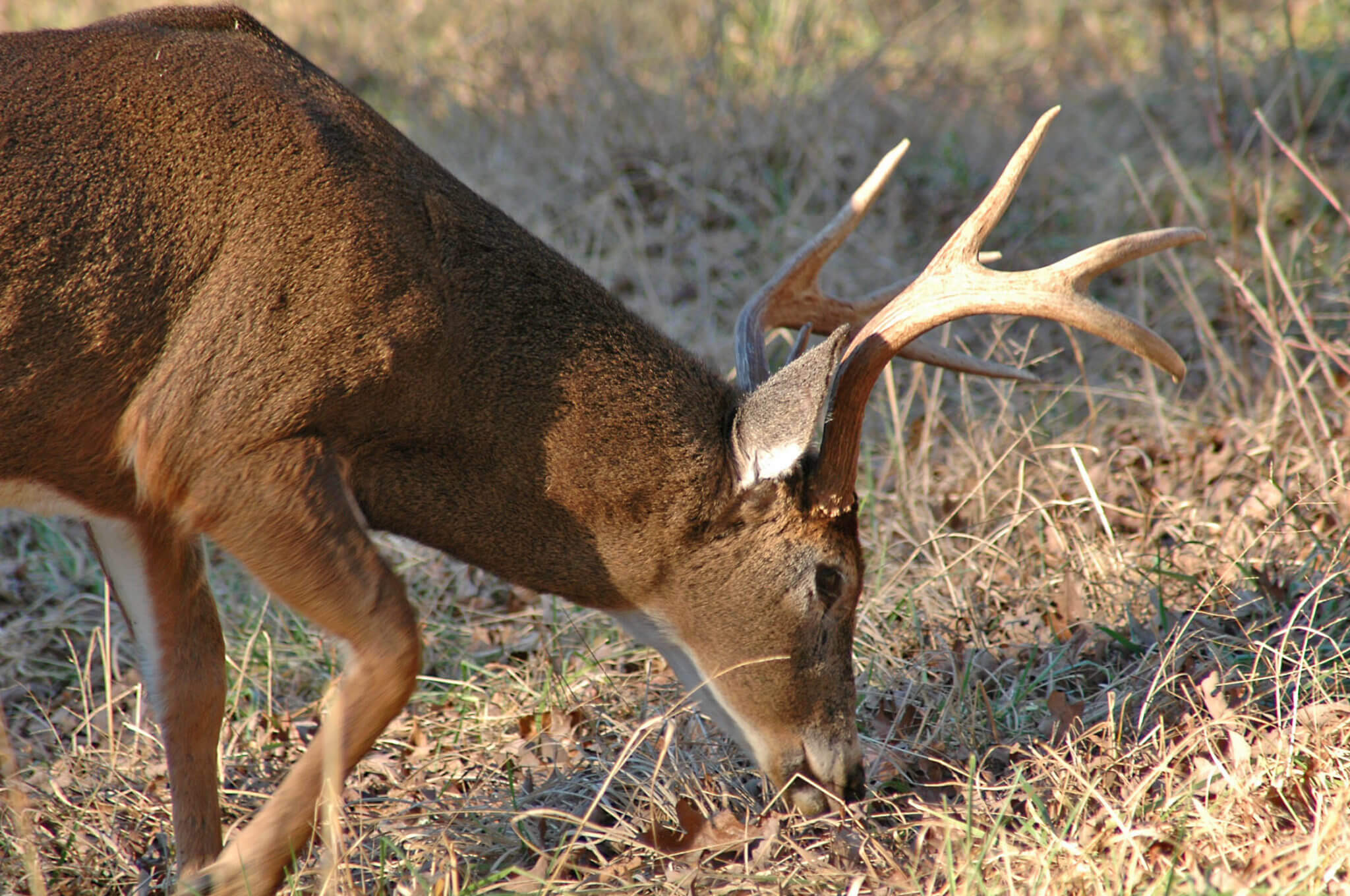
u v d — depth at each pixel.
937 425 13.08
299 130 7.10
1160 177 16.48
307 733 9.52
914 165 18.20
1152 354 7.15
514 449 7.52
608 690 9.61
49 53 6.97
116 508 7.23
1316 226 15.37
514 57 19.86
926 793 8.30
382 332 6.99
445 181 7.55
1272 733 7.73
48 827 8.39
